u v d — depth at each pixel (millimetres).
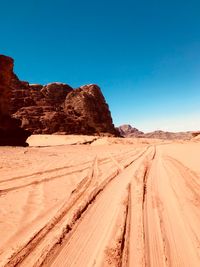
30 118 109500
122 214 6090
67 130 111250
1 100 38906
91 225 5344
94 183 9305
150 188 9156
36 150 24453
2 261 3684
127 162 16516
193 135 100000
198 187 9477
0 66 38719
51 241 4430
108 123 149750
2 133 36438
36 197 6969
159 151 28938
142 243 4684
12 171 10188
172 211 6625
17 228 4832
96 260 3975
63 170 11570
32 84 161375
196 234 5238
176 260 4203
